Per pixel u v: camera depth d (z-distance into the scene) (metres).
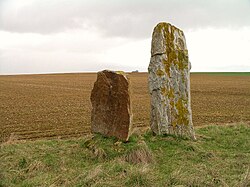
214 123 17.48
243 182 7.04
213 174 7.85
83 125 17.05
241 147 10.74
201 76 97.62
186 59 11.71
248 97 35.25
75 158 9.32
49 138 13.53
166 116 11.46
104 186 6.94
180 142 10.87
